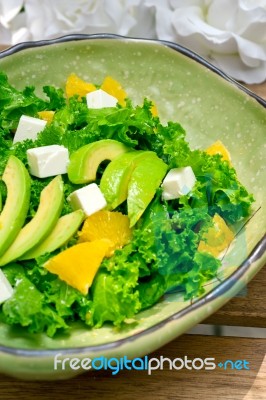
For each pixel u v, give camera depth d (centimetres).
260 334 38
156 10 54
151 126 42
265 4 51
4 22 54
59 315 34
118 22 54
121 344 31
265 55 52
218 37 52
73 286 35
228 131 44
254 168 42
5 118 43
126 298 35
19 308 34
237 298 39
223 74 44
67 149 40
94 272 35
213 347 37
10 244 37
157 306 36
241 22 51
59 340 34
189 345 37
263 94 52
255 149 42
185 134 44
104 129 41
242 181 42
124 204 39
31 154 39
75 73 47
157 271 36
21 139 42
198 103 45
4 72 45
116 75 47
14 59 45
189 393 35
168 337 32
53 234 37
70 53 46
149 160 40
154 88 47
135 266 36
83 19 53
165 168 40
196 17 53
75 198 38
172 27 54
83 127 43
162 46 46
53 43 46
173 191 39
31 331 34
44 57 46
